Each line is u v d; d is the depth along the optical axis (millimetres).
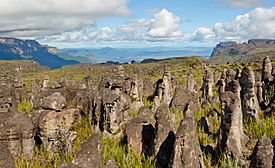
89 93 40031
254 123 36594
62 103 32219
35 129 31453
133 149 28781
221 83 54812
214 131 34750
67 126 32438
